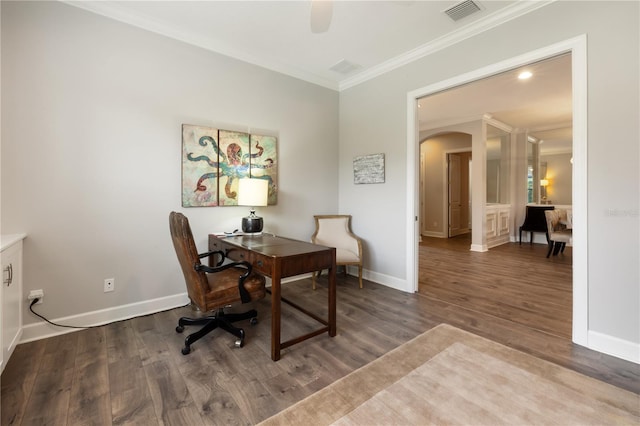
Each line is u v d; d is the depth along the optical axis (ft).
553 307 9.46
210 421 4.77
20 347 6.95
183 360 6.51
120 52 8.36
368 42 9.89
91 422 4.73
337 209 13.96
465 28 8.94
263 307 9.75
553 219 16.76
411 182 10.96
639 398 5.17
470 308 9.43
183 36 9.34
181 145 9.44
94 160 8.06
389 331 7.88
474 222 19.20
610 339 6.59
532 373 5.92
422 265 15.19
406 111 11.01
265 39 9.75
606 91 6.55
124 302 8.63
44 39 7.36
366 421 4.73
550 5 7.38
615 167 6.47
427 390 5.45
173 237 7.36
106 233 8.29
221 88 10.22
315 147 13.01
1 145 6.94
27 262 7.24
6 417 4.80
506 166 22.65
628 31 6.27
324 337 7.57
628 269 6.36
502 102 15.84
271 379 5.85
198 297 6.81
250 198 9.70
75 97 7.76
